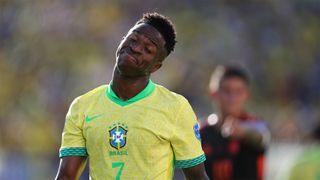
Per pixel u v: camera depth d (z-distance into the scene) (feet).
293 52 216.74
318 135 80.79
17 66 199.62
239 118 74.64
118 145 39.58
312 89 214.90
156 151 39.63
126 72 39.96
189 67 203.21
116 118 40.01
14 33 204.33
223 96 74.54
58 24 204.85
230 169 72.33
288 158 154.40
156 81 198.18
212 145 73.00
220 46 208.44
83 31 204.64
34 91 196.95
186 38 207.62
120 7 207.92
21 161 148.36
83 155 40.98
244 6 219.41
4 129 187.93
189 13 212.23
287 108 205.98
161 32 40.37
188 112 40.60
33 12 205.98
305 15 224.33
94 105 40.86
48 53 201.46
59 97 196.03
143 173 39.37
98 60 201.46
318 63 218.38
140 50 39.73
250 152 71.92
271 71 211.20
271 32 217.15
